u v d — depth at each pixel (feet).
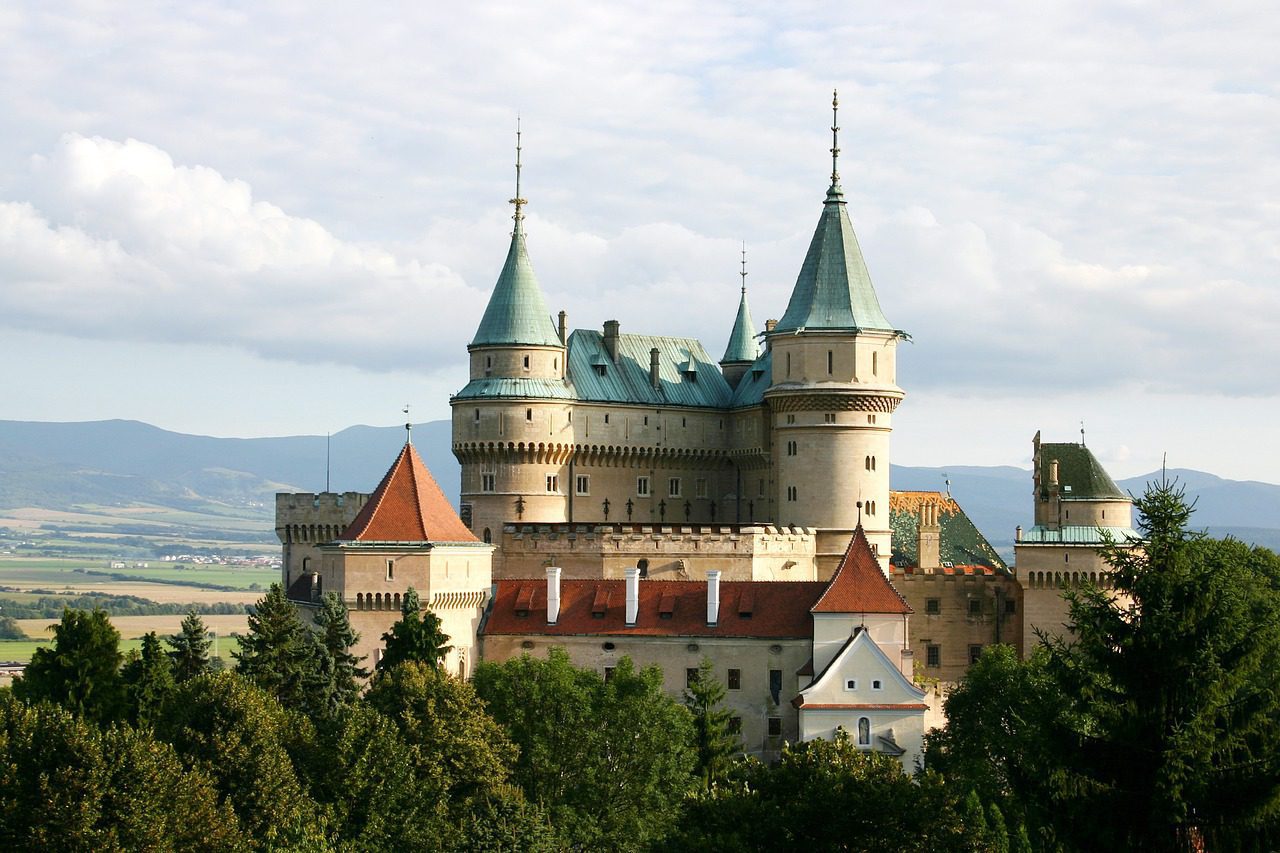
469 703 377.71
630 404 595.47
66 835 296.10
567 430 576.20
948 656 572.10
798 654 478.59
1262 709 237.66
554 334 577.84
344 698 415.03
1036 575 557.33
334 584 472.03
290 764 341.41
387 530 472.03
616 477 595.88
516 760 388.57
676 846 292.61
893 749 453.17
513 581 507.30
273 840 305.32
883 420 567.18
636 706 404.77
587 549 542.57
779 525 568.82
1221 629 240.12
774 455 577.02
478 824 328.70
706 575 530.68
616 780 393.91
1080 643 253.03
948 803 288.10
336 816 335.88
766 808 287.69
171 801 308.81
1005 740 408.46
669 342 633.20
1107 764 241.14
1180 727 235.81
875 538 564.71
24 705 344.90
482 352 573.74
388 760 344.69
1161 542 249.14
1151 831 234.38
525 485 569.64
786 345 567.59
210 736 343.46
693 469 615.57
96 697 392.27
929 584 573.33
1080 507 563.07
